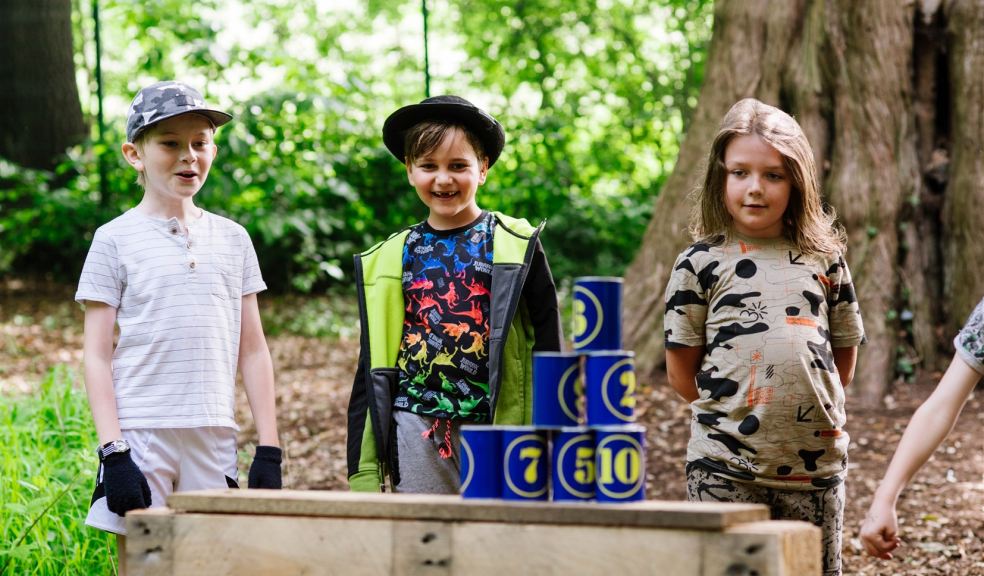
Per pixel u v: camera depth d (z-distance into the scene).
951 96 6.61
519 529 2.08
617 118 17.14
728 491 2.87
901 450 2.39
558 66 17.69
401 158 3.47
